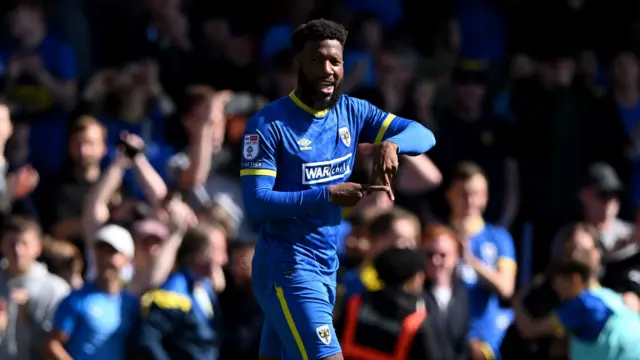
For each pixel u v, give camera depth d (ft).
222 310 83.76
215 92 98.12
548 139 108.99
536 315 86.43
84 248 91.15
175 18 110.93
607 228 100.37
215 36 113.39
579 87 113.70
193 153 91.66
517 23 122.62
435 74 120.88
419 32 123.95
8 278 83.87
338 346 56.24
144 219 87.45
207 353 80.07
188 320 79.46
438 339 76.07
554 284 86.12
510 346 87.15
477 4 125.18
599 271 89.30
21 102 106.83
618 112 112.27
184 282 81.25
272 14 120.26
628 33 123.44
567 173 108.27
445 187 100.07
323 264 56.90
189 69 109.91
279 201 54.60
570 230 87.56
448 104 110.93
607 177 100.37
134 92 102.32
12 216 87.45
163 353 78.79
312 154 56.24
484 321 89.92
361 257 87.20
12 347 82.58
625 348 80.43
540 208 106.52
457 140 106.42
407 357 73.97
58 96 108.06
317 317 55.83
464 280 89.76
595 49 122.72
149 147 100.27
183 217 85.10
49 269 86.94
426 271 83.05
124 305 82.02
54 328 80.69
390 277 75.36
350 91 103.04
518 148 108.27
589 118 110.93
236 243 87.10
